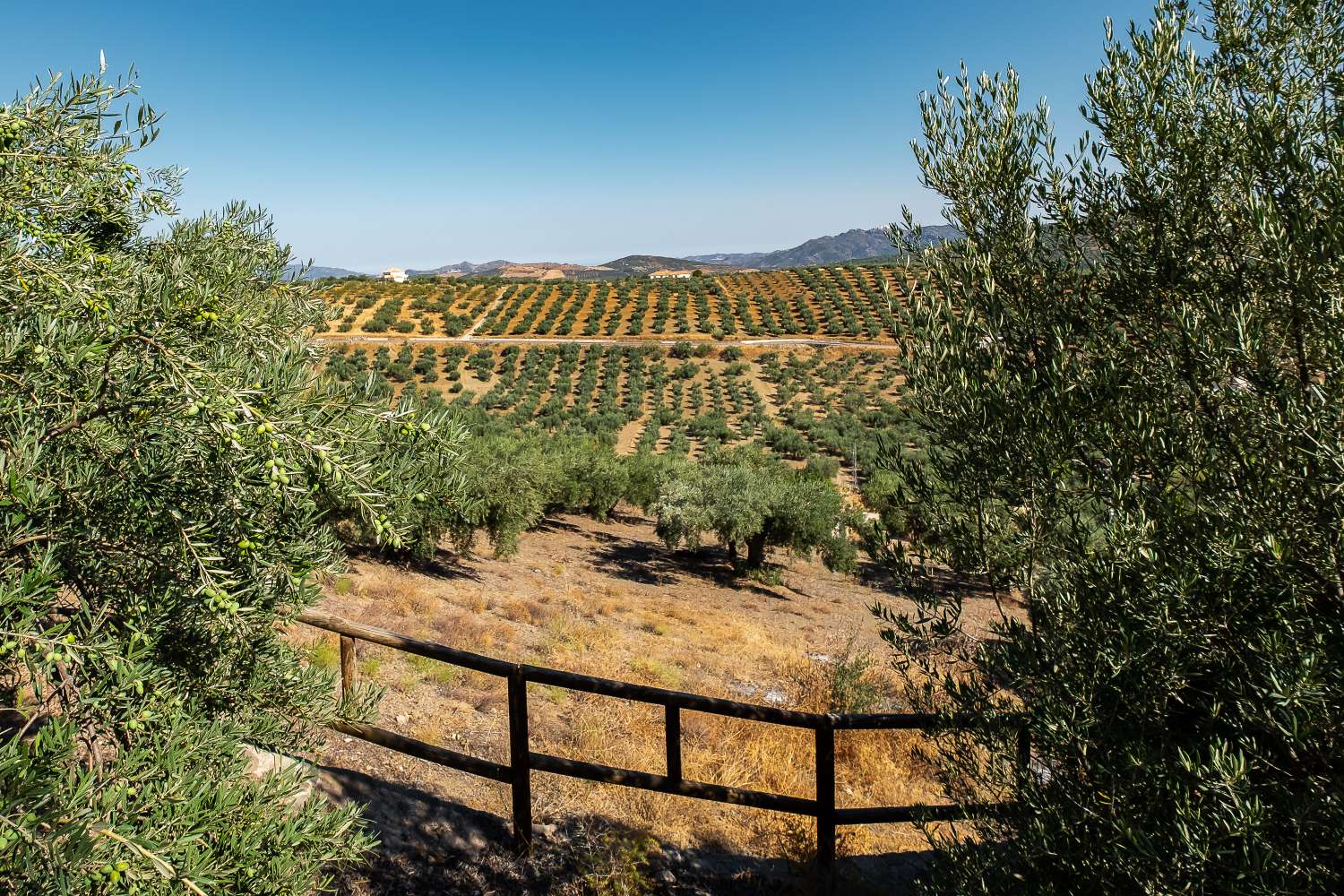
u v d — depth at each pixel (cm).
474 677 721
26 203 174
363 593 1053
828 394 6050
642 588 1706
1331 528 154
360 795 391
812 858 374
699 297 9600
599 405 5856
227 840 153
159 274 169
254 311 216
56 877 107
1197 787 162
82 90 191
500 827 391
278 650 221
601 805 442
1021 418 193
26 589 130
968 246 220
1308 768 164
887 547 238
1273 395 165
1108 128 209
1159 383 192
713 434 5088
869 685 814
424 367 6378
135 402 142
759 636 1298
